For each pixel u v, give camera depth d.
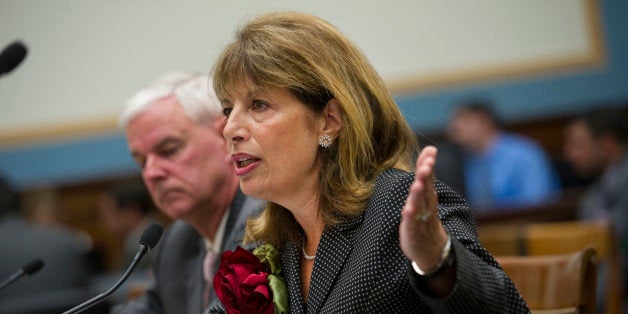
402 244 2.18
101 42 10.48
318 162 2.79
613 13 10.38
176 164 3.91
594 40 10.37
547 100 10.40
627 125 8.70
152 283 4.32
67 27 10.50
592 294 3.47
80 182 10.70
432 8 10.38
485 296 2.23
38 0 10.47
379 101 2.81
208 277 3.98
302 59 2.71
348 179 2.75
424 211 2.12
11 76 10.57
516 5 10.41
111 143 10.59
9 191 6.73
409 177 2.69
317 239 2.88
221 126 3.93
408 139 2.88
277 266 2.97
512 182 9.37
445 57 10.39
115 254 10.69
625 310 6.63
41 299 5.37
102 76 10.52
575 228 4.91
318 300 2.71
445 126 10.35
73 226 10.78
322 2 10.34
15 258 6.48
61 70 10.54
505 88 10.41
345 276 2.64
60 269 6.57
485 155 9.48
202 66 10.30
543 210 7.83
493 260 2.45
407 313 2.54
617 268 4.82
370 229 2.64
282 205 2.88
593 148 8.76
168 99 3.94
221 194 3.92
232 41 2.83
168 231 4.35
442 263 2.19
